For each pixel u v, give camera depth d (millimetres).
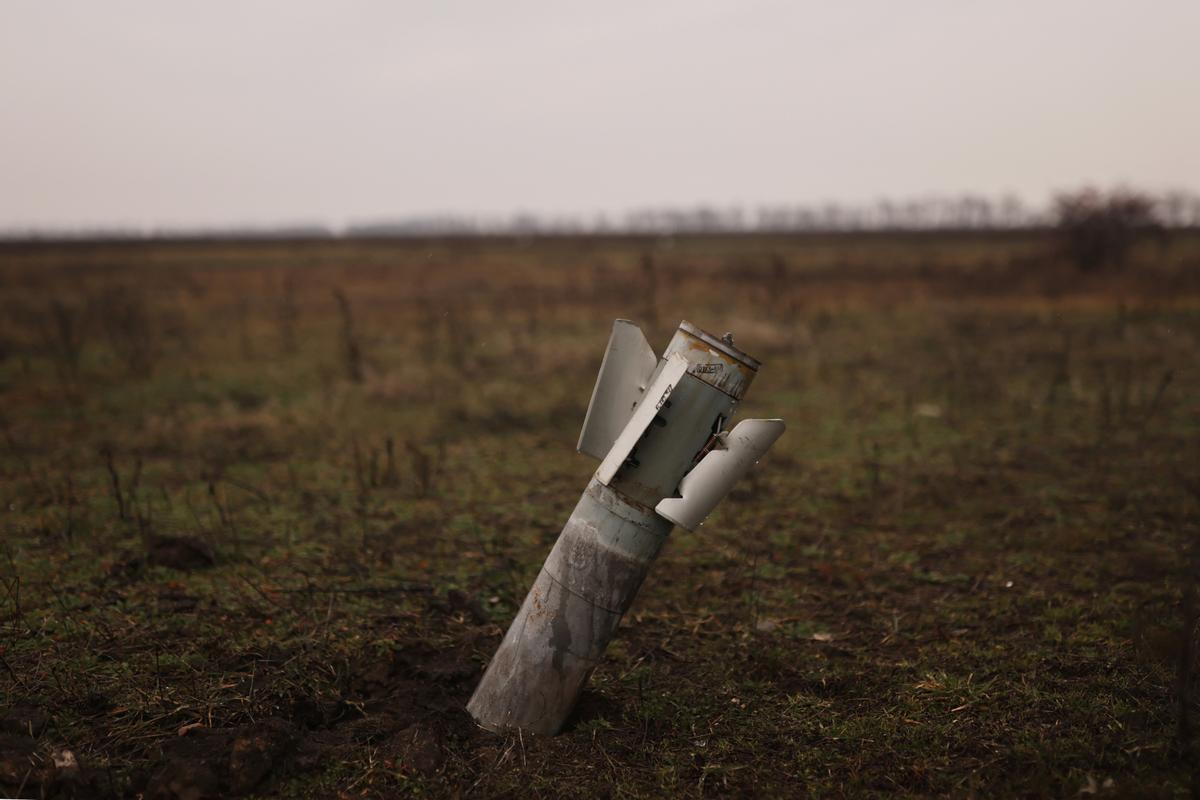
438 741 2877
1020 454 7062
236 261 37031
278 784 2674
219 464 6520
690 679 3518
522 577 4516
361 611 4004
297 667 3344
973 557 4898
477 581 4465
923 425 8102
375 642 3600
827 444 7484
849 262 29172
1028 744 2908
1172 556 4707
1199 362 10695
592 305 17484
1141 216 20672
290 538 5055
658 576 4656
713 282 22141
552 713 2951
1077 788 2656
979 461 6871
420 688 3270
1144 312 14445
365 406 8797
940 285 20094
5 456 6727
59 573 4324
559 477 6559
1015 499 5910
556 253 44688
